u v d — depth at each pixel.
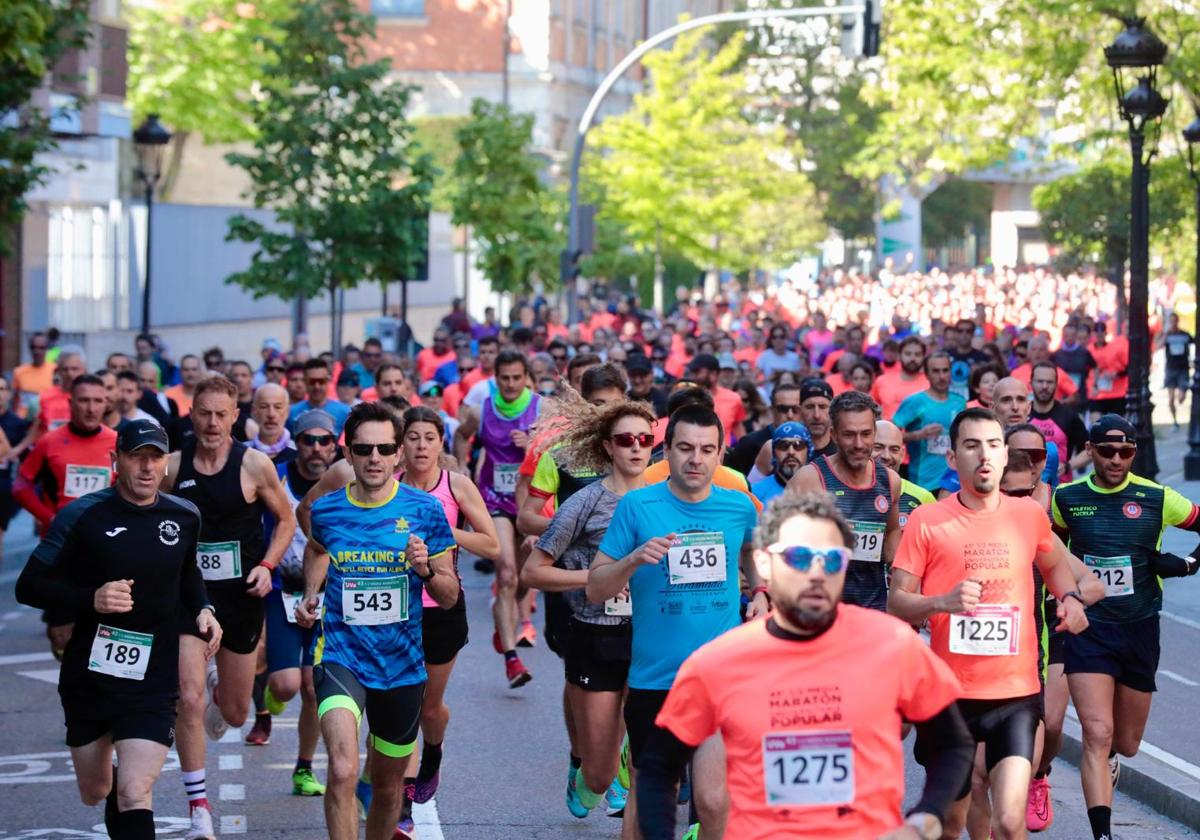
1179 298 84.31
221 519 16.83
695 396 17.66
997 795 12.56
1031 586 12.98
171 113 92.00
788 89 137.75
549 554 14.52
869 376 31.33
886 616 8.82
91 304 61.94
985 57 55.56
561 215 85.62
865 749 8.65
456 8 115.56
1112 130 54.84
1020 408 20.30
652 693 13.06
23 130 36.69
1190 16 50.00
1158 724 19.52
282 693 17.25
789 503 8.69
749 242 103.12
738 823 8.69
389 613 13.72
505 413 25.11
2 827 16.16
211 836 14.80
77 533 13.45
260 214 73.44
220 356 41.53
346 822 13.13
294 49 52.66
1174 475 45.19
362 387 40.91
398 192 52.44
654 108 93.56
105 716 13.39
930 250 170.00
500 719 20.88
